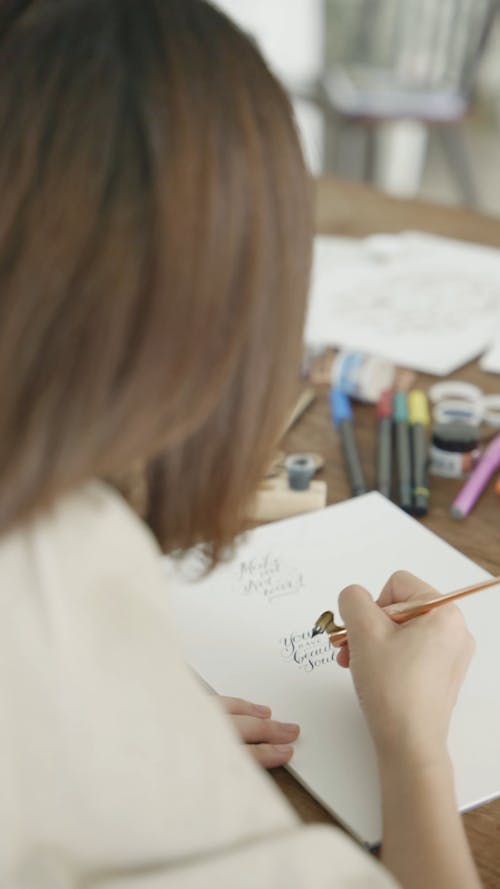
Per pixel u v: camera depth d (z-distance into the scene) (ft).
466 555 2.46
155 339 1.13
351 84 8.88
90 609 1.17
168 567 2.04
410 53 8.84
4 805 1.11
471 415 3.01
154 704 1.16
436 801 1.56
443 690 1.73
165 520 1.39
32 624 1.13
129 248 1.11
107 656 1.16
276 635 2.14
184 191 1.12
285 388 1.36
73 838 1.14
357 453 2.87
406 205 4.74
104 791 1.14
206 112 1.15
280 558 2.37
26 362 1.10
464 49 8.56
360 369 3.15
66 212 1.10
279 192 1.23
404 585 2.00
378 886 1.22
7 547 1.16
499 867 1.68
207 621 2.17
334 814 1.75
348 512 2.54
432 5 8.55
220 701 1.92
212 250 1.15
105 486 1.30
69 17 1.17
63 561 1.18
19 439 1.10
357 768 1.83
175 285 1.13
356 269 4.07
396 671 1.73
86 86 1.12
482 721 1.91
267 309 1.26
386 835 1.56
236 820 1.18
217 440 1.32
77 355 1.10
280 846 1.18
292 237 1.26
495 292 3.87
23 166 1.11
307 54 9.77
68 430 1.11
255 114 1.20
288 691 1.99
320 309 3.76
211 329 1.18
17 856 1.12
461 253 4.22
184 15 1.20
